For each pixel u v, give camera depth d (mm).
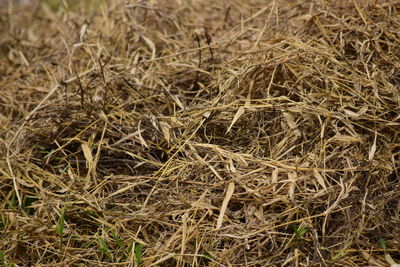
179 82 2820
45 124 2674
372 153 2199
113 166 2527
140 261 2125
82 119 2574
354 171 2201
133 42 3137
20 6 4047
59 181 2453
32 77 3152
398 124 2301
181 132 2490
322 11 2729
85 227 2340
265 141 2426
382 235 2098
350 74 2512
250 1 3551
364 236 2111
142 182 2338
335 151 2279
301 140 2363
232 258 2107
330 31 2697
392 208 2176
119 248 2219
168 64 2723
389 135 2354
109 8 3496
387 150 2283
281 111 2432
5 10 3965
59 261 2242
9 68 3311
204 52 2922
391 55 2535
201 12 3486
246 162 2291
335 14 2762
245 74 2525
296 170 2195
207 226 2201
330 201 2154
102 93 2662
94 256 2230
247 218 2189
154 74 2812
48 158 2521
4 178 2488
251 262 2088
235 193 2244
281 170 2234
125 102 2623
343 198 2107
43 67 3162
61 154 2604
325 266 1987
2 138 2781
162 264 2133
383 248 2059
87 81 2771
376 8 2691
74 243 2287
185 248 2146
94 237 2238
